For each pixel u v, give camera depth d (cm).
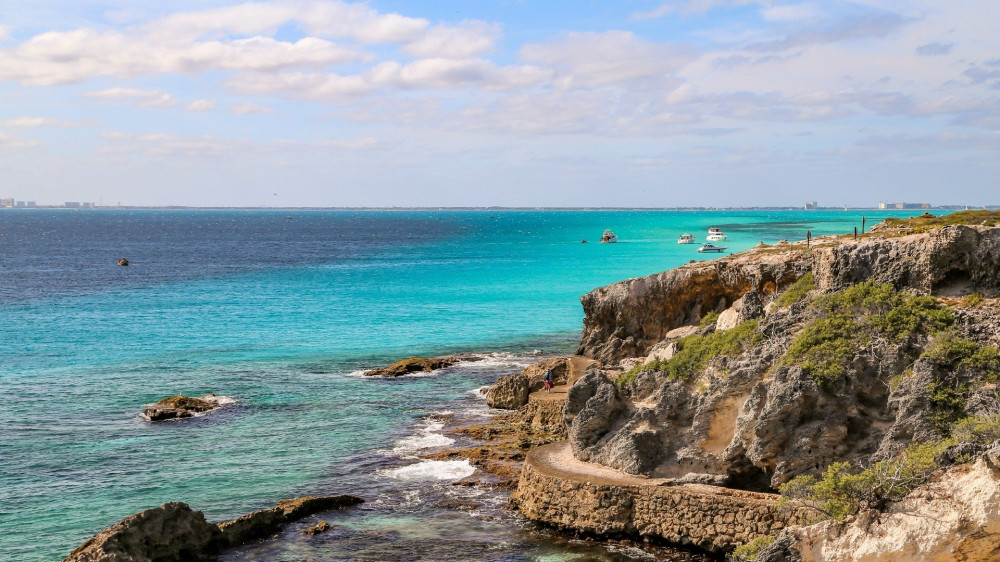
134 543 3612
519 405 6606
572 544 3959
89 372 7994
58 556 3916
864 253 4519
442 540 4022
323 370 8175
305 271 18838
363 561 3812
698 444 4106
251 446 5600
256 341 9812
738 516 3666
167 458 5341
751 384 4062
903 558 2781
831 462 3756
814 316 4266
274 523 4166
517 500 4397
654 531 3878
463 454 5284
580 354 7550
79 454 5412
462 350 9288
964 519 2688
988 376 3647
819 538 3023
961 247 4269
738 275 6538
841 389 3825
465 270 18662
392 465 5153
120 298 13788
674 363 4444
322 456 5366
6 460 5278
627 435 4238
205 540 3859
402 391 7250
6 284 15888
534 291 14575
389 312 12169
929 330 3903
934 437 3531
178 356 8869
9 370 8056
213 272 18712
